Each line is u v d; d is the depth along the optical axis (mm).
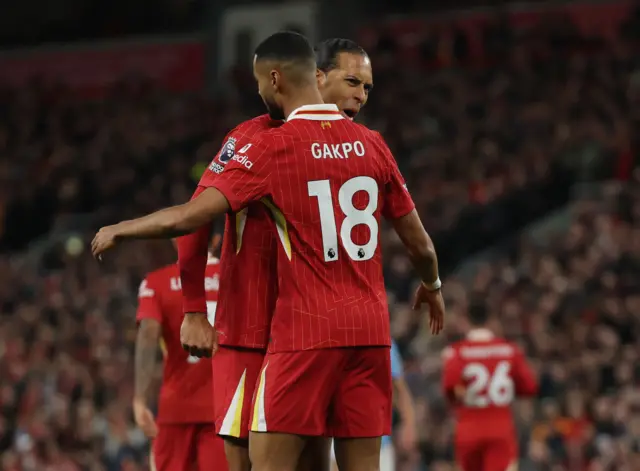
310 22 89688
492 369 35250
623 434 38406
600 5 80438
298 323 14383
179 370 22859
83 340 52688
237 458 15773
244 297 15320
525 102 73000
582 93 71062
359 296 14609
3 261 73125
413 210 15594
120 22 98812
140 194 76500
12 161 85250
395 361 30031
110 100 89312
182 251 15344
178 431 22797
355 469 14961
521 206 63906
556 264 53562
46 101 91812
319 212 14453
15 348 52406
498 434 35219
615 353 43250
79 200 79875
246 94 84062
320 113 14812
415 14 86125
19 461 41781
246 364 15320
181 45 94000
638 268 50781
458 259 62000
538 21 82250
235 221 15336
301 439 14578
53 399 44969
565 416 40625
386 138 74188
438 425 41000
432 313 16828
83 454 42750
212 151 78562
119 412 43281
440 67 81750
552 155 66500
